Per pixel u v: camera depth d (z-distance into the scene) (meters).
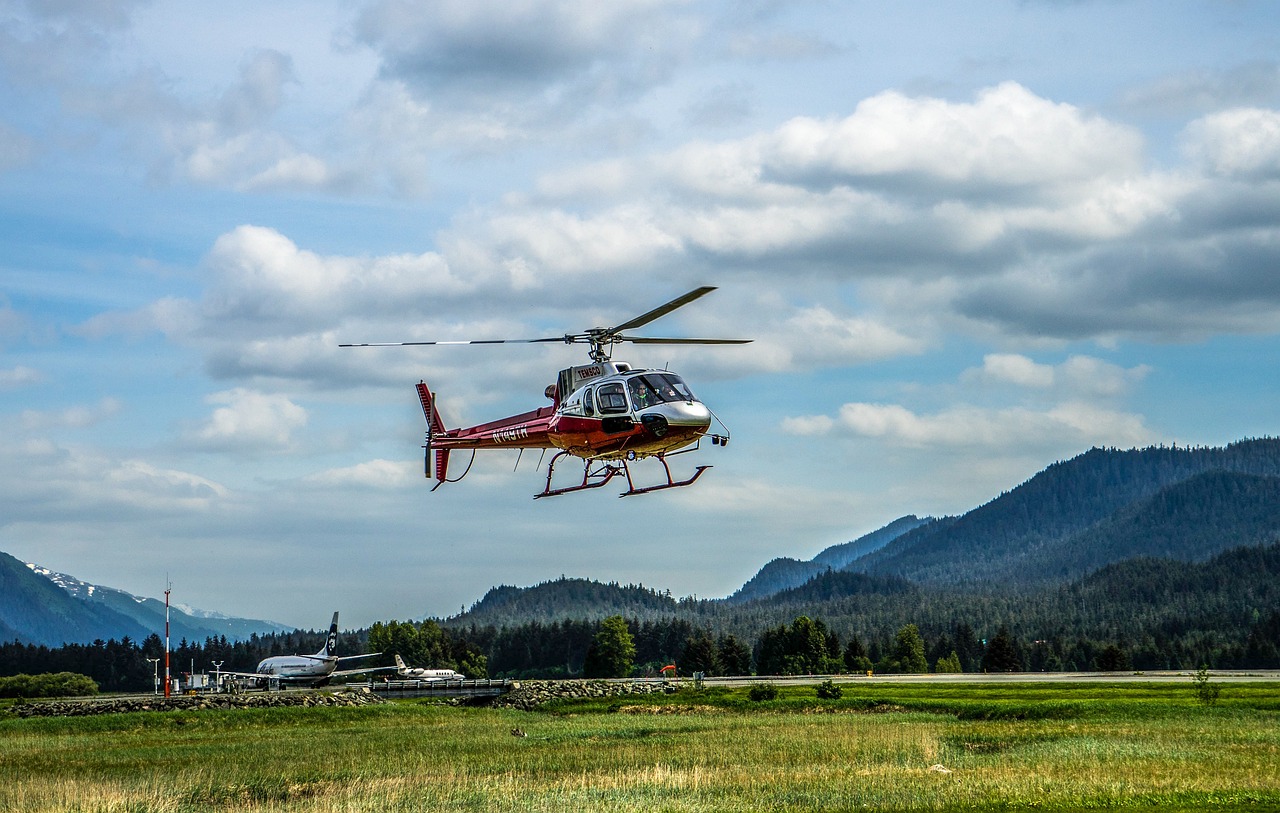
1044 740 55.75
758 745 57.72
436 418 57.94
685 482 47.06
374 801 40.78
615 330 47.53
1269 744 50.69
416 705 99.81
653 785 43.44
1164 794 36.38
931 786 39.84
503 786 44.47
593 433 46.78
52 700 111.88
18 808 41.72
